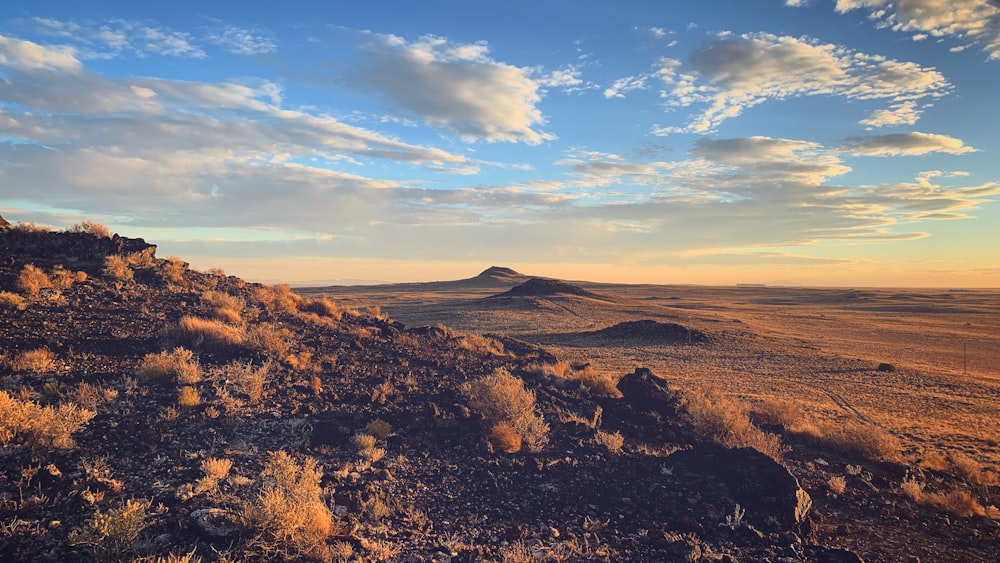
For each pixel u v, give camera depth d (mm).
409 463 11641
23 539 6863
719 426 16922
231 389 13812
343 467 10773
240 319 19797
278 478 9148
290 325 21688
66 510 7648
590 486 11336
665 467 12312
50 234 22172
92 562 6582
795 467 14656
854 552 9672
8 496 7789
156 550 6988
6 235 21016
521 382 16141
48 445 9383
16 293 17219
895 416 28188
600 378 21469
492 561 7984
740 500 10625
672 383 36250
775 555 8859
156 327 17266
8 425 9219
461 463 11977
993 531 11172
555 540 8977
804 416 24109
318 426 12617
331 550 7582
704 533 9500
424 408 14930
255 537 7305
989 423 27234
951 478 15461
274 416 12789
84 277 19719
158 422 11328
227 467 9727
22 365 12773
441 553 8070
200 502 8344
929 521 11500
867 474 14469
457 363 21422
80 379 12883
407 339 23719
